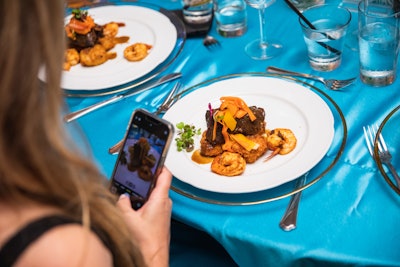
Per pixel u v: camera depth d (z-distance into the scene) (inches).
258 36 58.1
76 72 56.7
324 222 37.5
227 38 58.7
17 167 25.1
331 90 49.0
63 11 24.7
